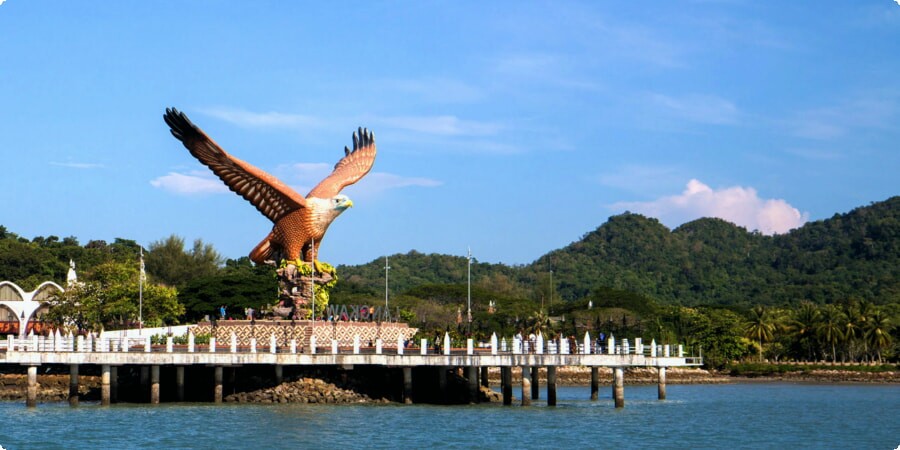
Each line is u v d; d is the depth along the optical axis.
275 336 85.62
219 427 68.56
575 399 97.81
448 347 79.00
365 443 63.06
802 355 188.25
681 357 84.00
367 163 97.56
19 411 76.75
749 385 146.38
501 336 150.62
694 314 176.38
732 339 172.62
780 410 94.00
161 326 125.19
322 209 90.12
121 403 82.12
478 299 188.00
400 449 61.28
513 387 124.38
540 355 78.06
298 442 63.19
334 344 79.50
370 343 91.75
